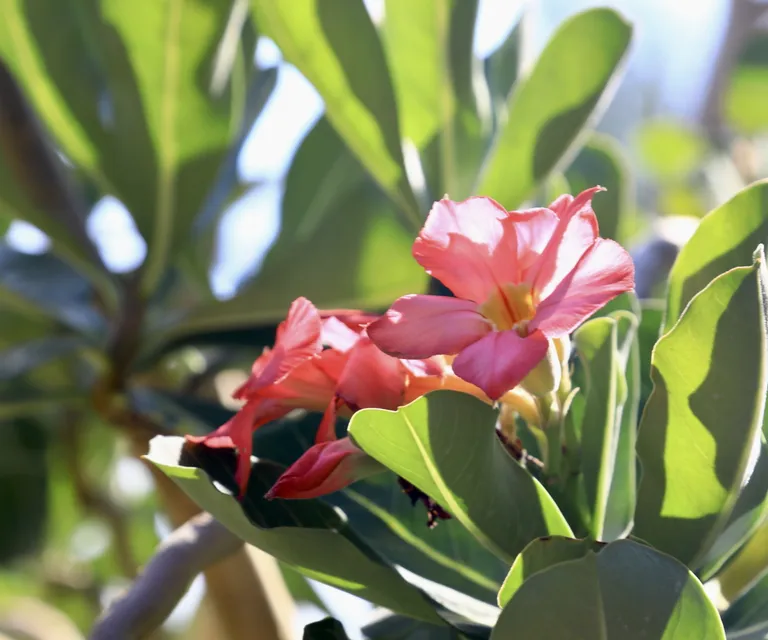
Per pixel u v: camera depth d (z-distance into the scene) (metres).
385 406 0.46
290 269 0.65
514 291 0.47
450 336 0.45
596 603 0.42
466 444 0.44
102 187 0.66
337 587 0.48
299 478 0.46
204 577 0.56
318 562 0.47
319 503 0.49
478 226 0.47
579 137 0.60
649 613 0.42
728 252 0.49
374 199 0.66
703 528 0.46
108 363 0.64
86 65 0.64
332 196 0.72
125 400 0.64
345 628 0.49
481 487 0.45
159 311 0.72
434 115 0.61
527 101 0.60
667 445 0.45
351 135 0.59
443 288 0.60
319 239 0.65
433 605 0.49
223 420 0.62
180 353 0.70
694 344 0.45
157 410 0.63
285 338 0.47
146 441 0.63
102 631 0.47
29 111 0.64
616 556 0.42
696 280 0.49
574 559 0.43
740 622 0.49
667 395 0.45
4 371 0.65
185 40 0.62
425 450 0.44
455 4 0.60
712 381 0.45
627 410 0.53
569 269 0.46
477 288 0.47
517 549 0.46
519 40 0.70
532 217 0.47
